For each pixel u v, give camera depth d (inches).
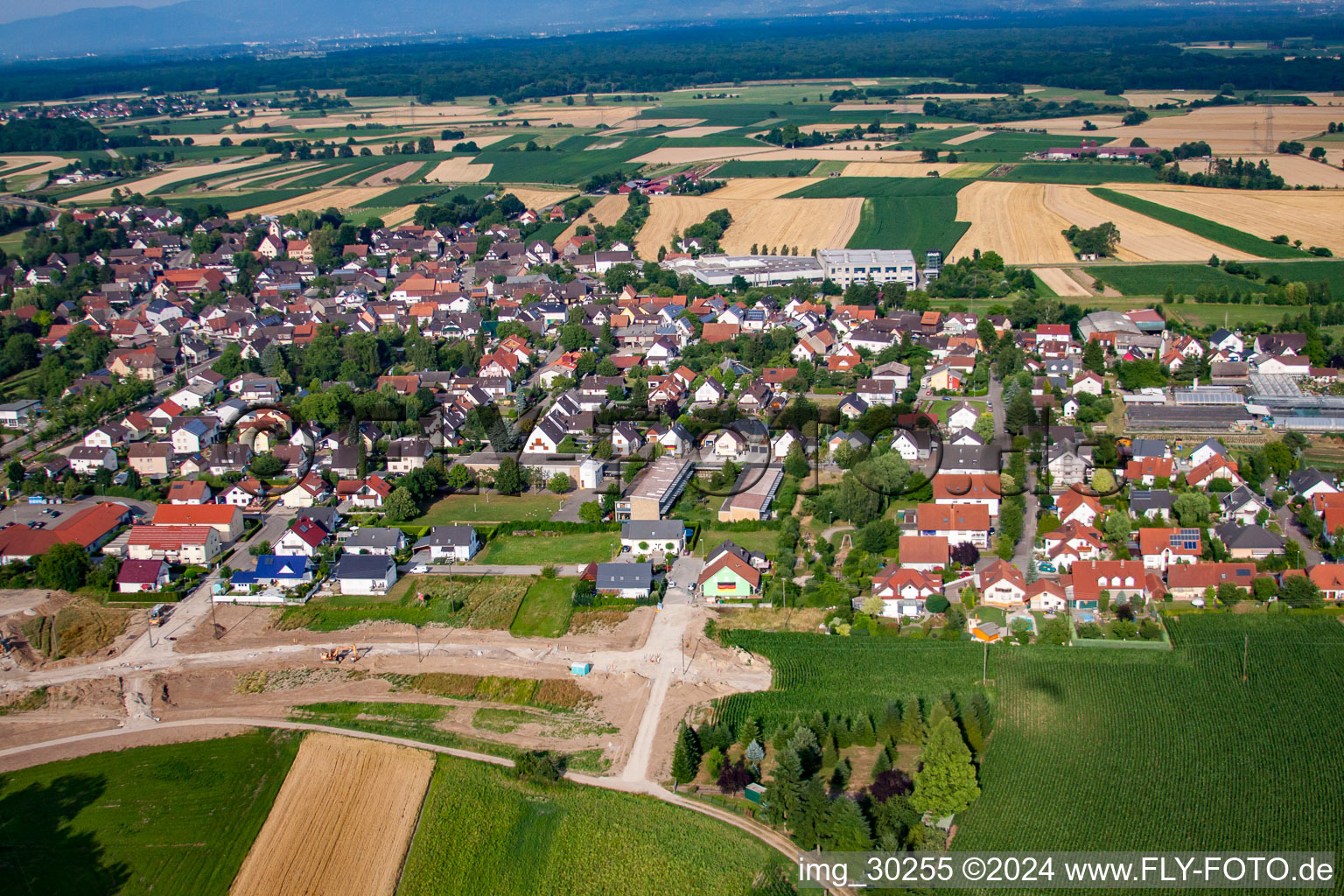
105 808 4392.2
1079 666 4852.4
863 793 4195.4
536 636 5423.2
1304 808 4005.9
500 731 4714.6
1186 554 5664.4
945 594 5536.4
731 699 4761.3
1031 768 4266.7
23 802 4439.0
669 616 5531.5
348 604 5802.2
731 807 4188.0
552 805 4242.1
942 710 4424.2
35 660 5408.5
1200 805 4050.2
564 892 3900.1
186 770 4571.9
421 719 4813.0
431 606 5743.1
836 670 4926.2
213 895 4013.3
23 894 4028.1
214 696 5059.1
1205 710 4527.6
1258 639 4977.9
